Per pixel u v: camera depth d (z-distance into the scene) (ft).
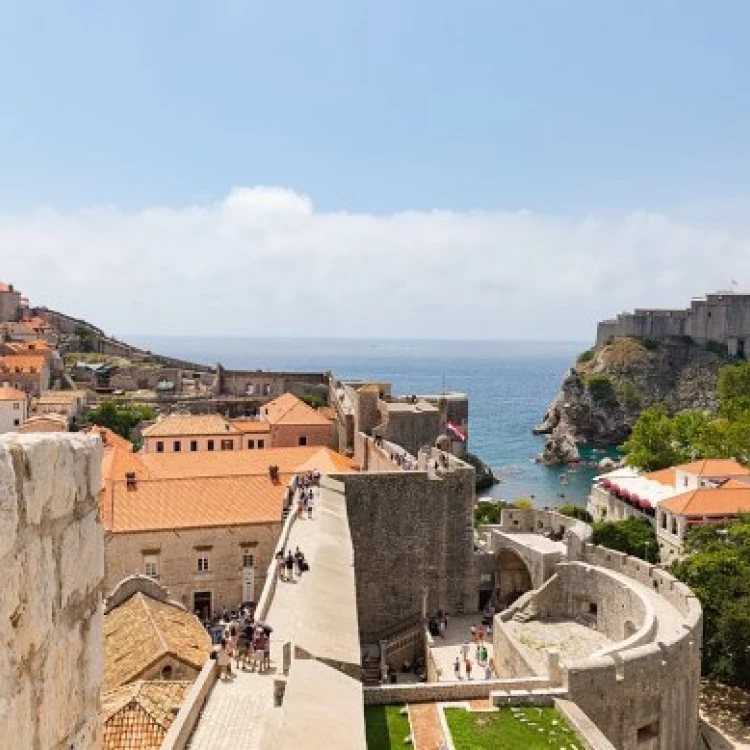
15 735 21.85
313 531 159.94
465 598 202.80
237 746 87.15
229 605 198.90
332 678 85.35
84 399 457.27
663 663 129.80
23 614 22.41
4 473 21.26
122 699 103.04
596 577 187.62
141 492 203.51
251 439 320.50
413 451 289.74
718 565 190.08
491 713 112.57
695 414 427.33
